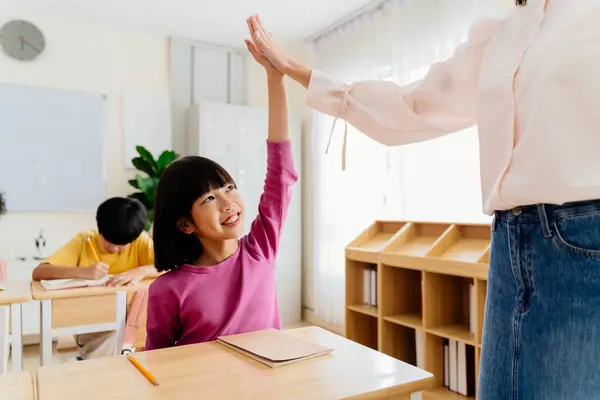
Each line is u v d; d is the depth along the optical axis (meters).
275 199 1.16
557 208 0.70
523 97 0.75
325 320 3.89
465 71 0.92
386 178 3.26
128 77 3.90
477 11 2.61
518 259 0.75
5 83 3.49
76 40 3.72
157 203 1.03
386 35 3.28
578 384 0.68
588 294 0.67
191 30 3.89
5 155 3.50
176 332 1.04
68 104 3.68
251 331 1.03
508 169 0.76
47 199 3.61
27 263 3.28
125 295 1.92
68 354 3.07
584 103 0.68
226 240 1.06
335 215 3.77
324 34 3.88
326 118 3.88
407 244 2.55
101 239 2.23
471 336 2.09
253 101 4.37
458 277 2.36
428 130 1.02
